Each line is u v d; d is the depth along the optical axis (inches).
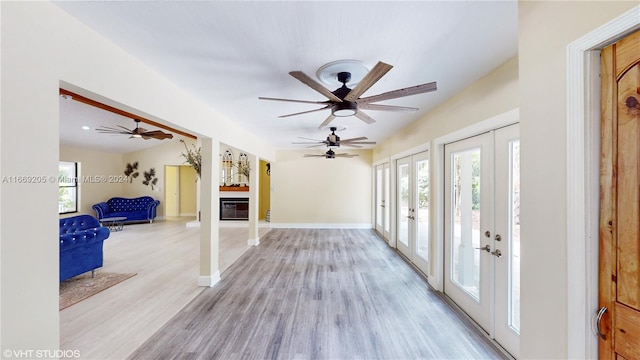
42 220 58.1
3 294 52.0
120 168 369.4
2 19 51.6
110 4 60.8
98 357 83.5
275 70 94.9
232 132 173.8
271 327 101.0
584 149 39.5
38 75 57.7
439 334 96.7
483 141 101.1
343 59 86.0
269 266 174.9
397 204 221.5
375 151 297.7
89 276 155.7
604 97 38.4
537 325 48.4
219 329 99.7
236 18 65.7
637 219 34.5
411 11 61.9
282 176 319.3
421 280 149.6
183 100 115.0
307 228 315.3
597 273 39.3
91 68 70.7
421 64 88.6
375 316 109.3
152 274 159.5
